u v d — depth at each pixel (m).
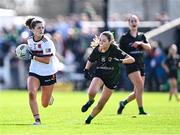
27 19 38.84
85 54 80.94
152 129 36.34
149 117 43.06
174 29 79.75
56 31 83.00
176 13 89.81
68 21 84.81
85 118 42.56
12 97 67.81
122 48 45.41
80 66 81.62
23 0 111.88
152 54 78.81
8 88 84.56
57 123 39.22
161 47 79.38
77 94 74.56
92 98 38.09
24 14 111.19
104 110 49.31
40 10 112.56
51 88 39.44
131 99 45.69
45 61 38.75
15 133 34.12
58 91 81.88
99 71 37.88
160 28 79.81
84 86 82.12
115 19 83.00
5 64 84.12
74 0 105.44
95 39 38.25
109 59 37.66
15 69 84.12
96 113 38.50
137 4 92.38
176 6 89.88
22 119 42.06
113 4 92.56
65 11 111.12
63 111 48.31
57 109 50.44
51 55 38.75
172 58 65.62
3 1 110.00
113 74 37.69
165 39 79.56
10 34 83.44
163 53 79.12
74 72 81.94
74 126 37.41
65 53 81.62
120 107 45.66
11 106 54.44
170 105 56.19
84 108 38.34
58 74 81.94
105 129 36.09
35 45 38.62
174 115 44.69
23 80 84.31
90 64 38.53
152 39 79.31
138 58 45.22
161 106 54.78
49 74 38.97
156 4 91.81
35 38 38.66
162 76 79.25
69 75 82.06
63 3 111.62
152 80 79.38
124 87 79.75
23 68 84.06
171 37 79.62
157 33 79.44
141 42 44.72
